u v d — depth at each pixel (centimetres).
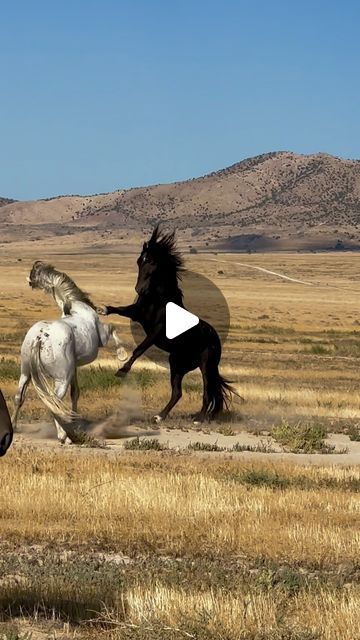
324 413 2748
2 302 9950
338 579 975
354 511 1304
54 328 1967
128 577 935
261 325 8519
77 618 800
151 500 1282
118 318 8794
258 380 3728
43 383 1955
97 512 1219
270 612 793
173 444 2056
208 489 1372
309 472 1647
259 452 2008
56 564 1000
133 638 738
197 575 964
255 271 19100
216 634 739
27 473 1470
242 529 1165
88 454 1784
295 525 1201
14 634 718
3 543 1097
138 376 3116
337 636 760
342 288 15762
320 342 6694
